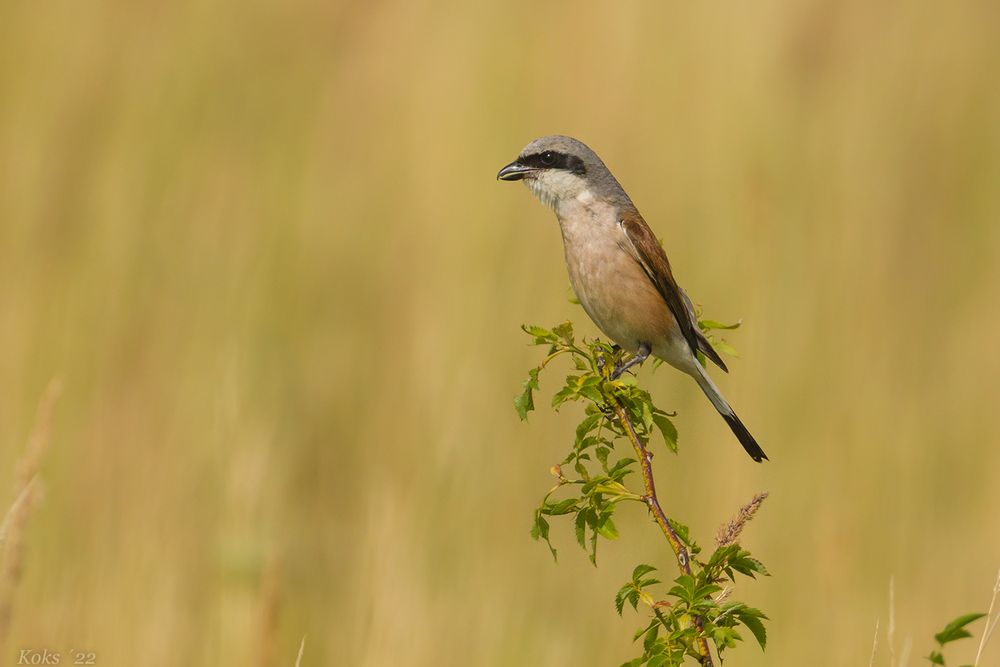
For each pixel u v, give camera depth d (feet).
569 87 50.52
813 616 33.14
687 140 48.06
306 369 41.52
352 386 40.93
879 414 40.04
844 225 46.65
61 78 49.01
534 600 32.91
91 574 31.50
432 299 43.01
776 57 51.01
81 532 33.01
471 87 51.19
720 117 48.60
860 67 53.11
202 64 51.19
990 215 51.01
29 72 49.06
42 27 50.72
